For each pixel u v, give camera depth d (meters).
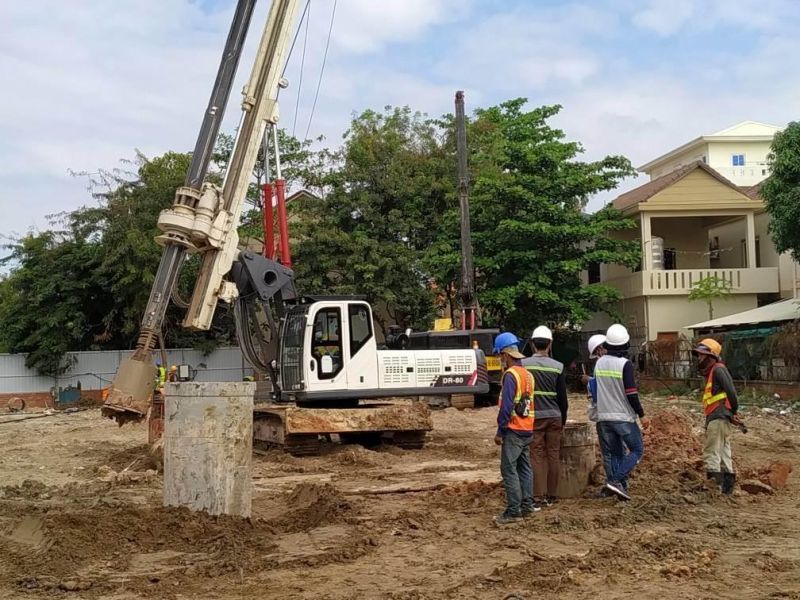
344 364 16.77
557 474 10.12
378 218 34.16
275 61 15.07
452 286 36.28
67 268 35.06
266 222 17.69
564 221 34.03
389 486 12.04
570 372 36.09
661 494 10.20
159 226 14.34
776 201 26.86
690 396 28.92
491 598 6.55
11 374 34.41
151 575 7.38
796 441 17.22
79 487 12.31
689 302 36.59
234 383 9.09
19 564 7.79
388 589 6.85
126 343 37.00
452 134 37.03
